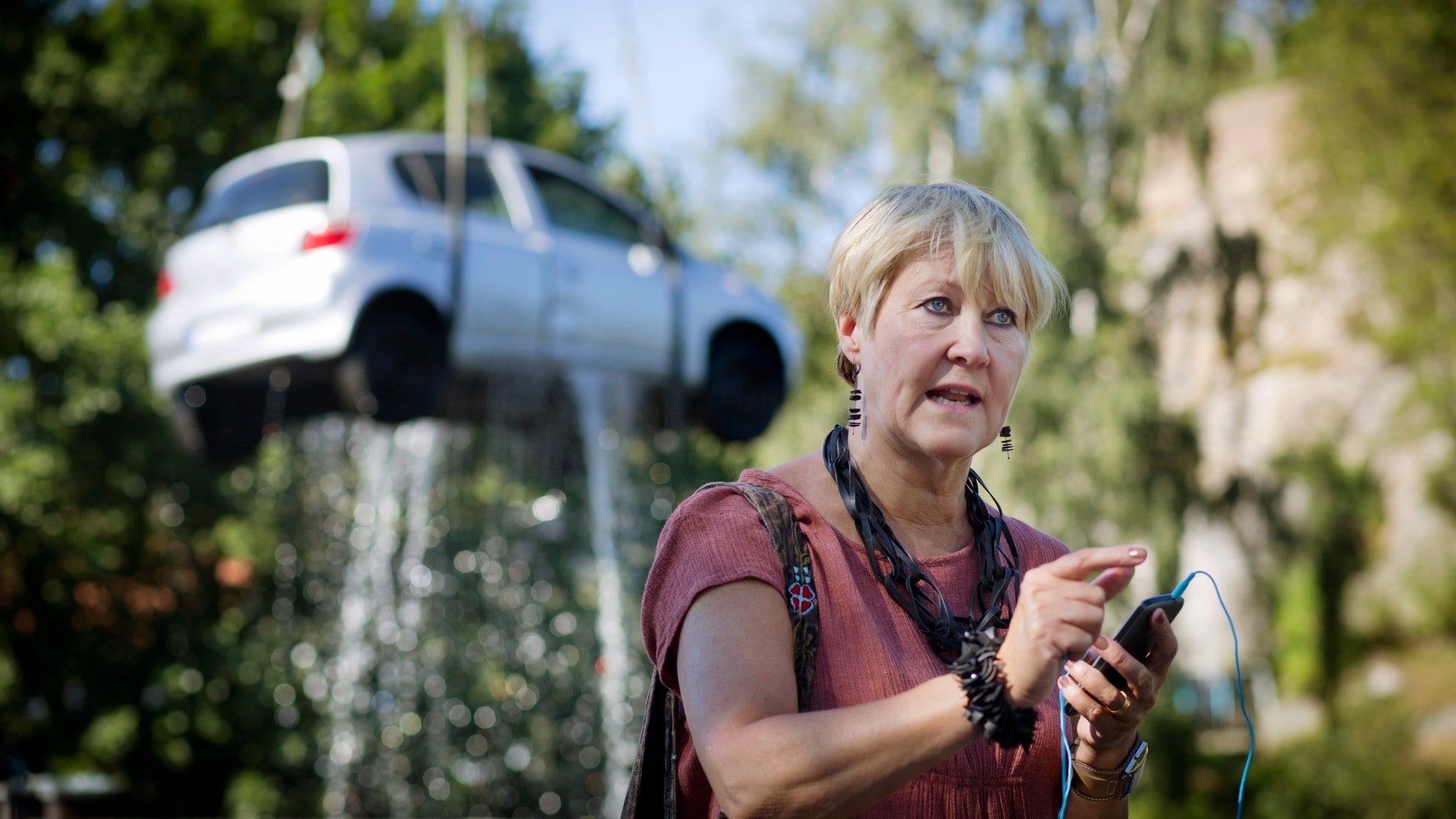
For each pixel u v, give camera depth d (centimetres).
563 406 827
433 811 988
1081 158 1709
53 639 1341
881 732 116
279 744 1283
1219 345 1758
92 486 1308
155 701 1328
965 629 142
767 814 118
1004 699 115
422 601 1014
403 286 688
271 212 697
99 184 1502
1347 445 2023
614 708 909
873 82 1831
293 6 1620
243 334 676
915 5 1797
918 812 139
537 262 746
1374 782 1738
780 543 139
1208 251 1717
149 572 1387
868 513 145
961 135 1770
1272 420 2256
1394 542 2356
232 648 1323
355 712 998
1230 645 2305
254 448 741
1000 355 142
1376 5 1772
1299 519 1762
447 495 1056
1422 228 1694
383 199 706
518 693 1021
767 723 121
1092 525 1557
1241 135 2242
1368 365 2148
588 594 1065
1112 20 1759
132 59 1528
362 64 1667
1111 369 1606
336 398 743
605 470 865
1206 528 1702
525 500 1052
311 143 727
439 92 1630
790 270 1866
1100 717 150
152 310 1477
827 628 138
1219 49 1686
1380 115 1745
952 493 150
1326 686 1862
